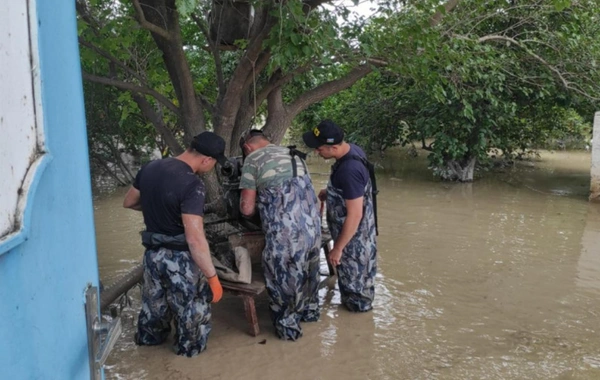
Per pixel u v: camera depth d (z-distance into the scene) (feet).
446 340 12.84
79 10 13.98
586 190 32.24
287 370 11.49
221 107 15.14
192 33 22.44
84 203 3.96
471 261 18.60
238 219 14.06
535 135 36.70
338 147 13.12
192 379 11.09
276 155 12.50
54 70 3.46
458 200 29.09
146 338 12.37
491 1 21.11
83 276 3.92
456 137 32.91
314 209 12.73
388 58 15.55
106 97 21.38
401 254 19.36
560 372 11.43
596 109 30.94
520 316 14.19
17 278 2.91
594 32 28.12
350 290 14.14
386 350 12.35
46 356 3.26
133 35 15.01
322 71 15.05
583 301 15.15
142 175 11.54
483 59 22.57
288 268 12.27
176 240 11.29
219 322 13.84
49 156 3.29
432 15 15.34
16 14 3.02
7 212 2.89
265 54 14.15
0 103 2.85
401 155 47.32
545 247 20.34
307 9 13.30
